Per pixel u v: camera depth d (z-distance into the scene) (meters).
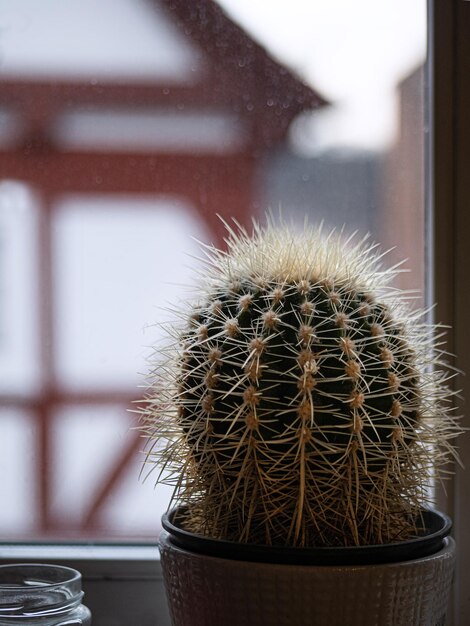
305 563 0.62
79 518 1.10
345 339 0.64
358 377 0.64
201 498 0.69
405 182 0.89
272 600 0.62
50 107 1.10
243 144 1.12
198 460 0.67
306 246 0.71
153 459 0.86
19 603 0.69
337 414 0.63
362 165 1.02
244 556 0.63
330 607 0.62
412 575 0.63
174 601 0.67
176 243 1.13
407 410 0.67
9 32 1.04
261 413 0.64
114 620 0.80
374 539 0.67
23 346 1.13
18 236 1.12
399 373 0.67
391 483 0.66
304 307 0.65
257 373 0.63
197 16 1.08
